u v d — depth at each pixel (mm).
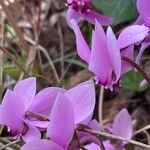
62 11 336
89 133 165
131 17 254
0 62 280
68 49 327
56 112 149
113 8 255
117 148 210
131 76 268
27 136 166
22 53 294
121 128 211
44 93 167
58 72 315
